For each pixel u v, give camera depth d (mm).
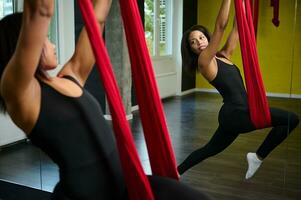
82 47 1291
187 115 2504
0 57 1065
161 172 1316
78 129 1092
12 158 3172
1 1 2945
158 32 2498
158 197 1142
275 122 2275
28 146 3109
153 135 1270
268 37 2221
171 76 2514
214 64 2246
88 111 1131
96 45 1015
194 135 2508
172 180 1216
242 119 2270
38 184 3088
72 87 1144
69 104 1091
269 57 2232
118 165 1174
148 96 1223
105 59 1034
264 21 2205
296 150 2295
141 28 1192
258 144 2324
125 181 1115
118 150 1090
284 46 2197
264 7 2189
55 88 1086
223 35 2195
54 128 1060
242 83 2230
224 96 2293
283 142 2303
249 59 1813
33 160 3100
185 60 2408
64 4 2811
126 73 2619
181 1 2404
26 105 1010
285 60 2201
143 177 1093
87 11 995
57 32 2830
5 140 3174
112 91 1046
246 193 2422
